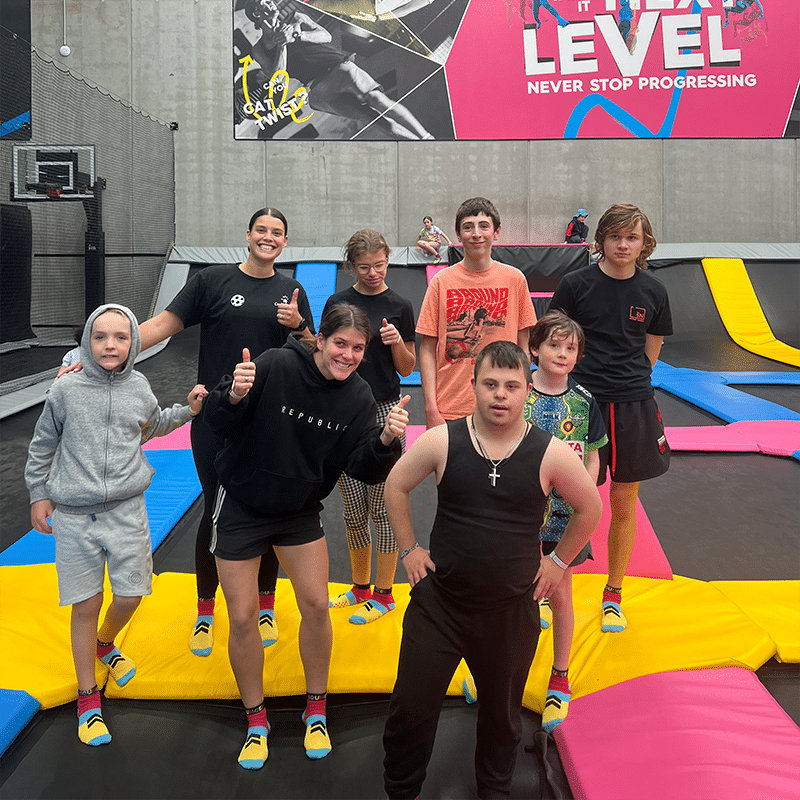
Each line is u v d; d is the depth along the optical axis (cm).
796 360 886
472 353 266
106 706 223
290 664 237
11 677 223
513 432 166
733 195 1251
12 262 902
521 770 197
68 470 206
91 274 949
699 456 493
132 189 1062
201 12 1187
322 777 192
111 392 211
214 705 225
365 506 267
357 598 279
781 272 1179
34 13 1173
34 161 916
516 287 265
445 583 165
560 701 215
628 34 600
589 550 222
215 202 1214
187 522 378
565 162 1235
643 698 210
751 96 596
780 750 186
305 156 1220
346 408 195
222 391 190
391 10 612
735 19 591
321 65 618
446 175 1230
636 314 256
